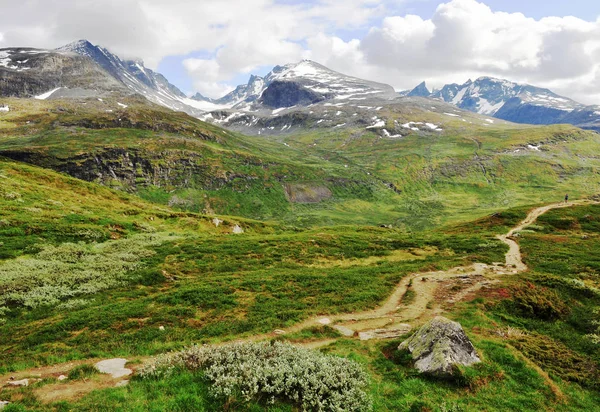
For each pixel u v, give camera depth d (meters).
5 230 47.88
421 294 34.72
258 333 24.55
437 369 17.33
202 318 28.22
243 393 13.98
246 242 60.09
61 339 23.66
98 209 76.69
